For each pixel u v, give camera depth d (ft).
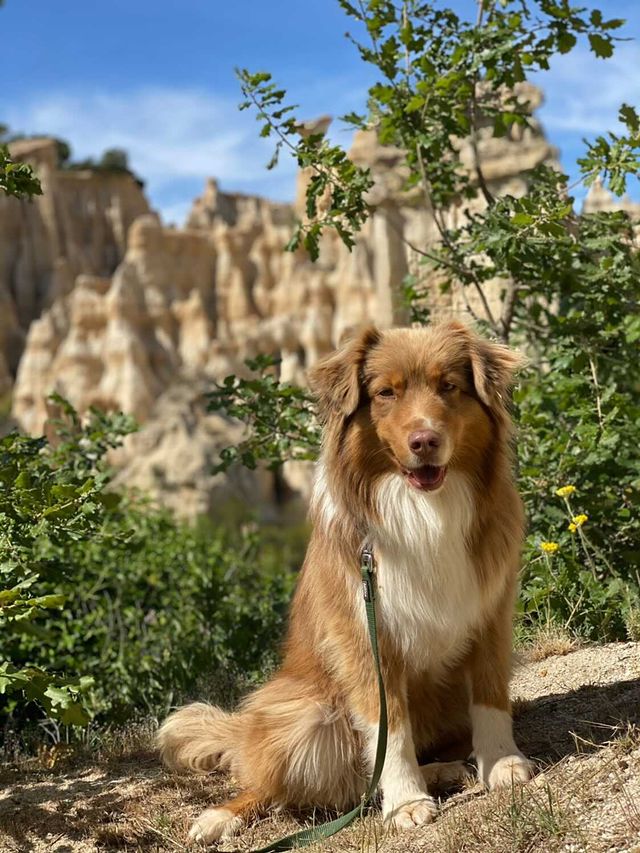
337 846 4.19
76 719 4.66
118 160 101.40
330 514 4.54
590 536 6.71
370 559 4.38
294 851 4.23
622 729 4.51
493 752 4.38
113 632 9.29
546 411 7.30
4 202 89.35
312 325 63.98
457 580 4.35
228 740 5.25
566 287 7.35
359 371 4.45
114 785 5.46
